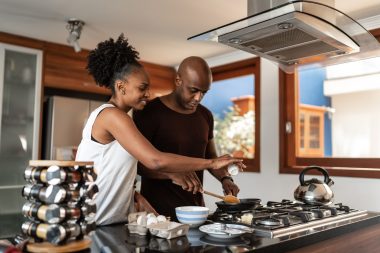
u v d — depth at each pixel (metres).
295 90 3.01
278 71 3.04
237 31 1.42
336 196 2.60
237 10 2.41
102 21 2.64
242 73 3.43
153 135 1.68
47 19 2.61
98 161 1.19
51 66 3.15
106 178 1.20
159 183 1.65
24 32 2.90
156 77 3.91
